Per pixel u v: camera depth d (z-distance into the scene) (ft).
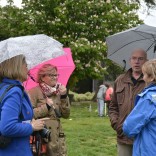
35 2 78.74
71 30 77.05
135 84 17.72
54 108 17.34
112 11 77.56
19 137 12.71
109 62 80.59
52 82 17.53
